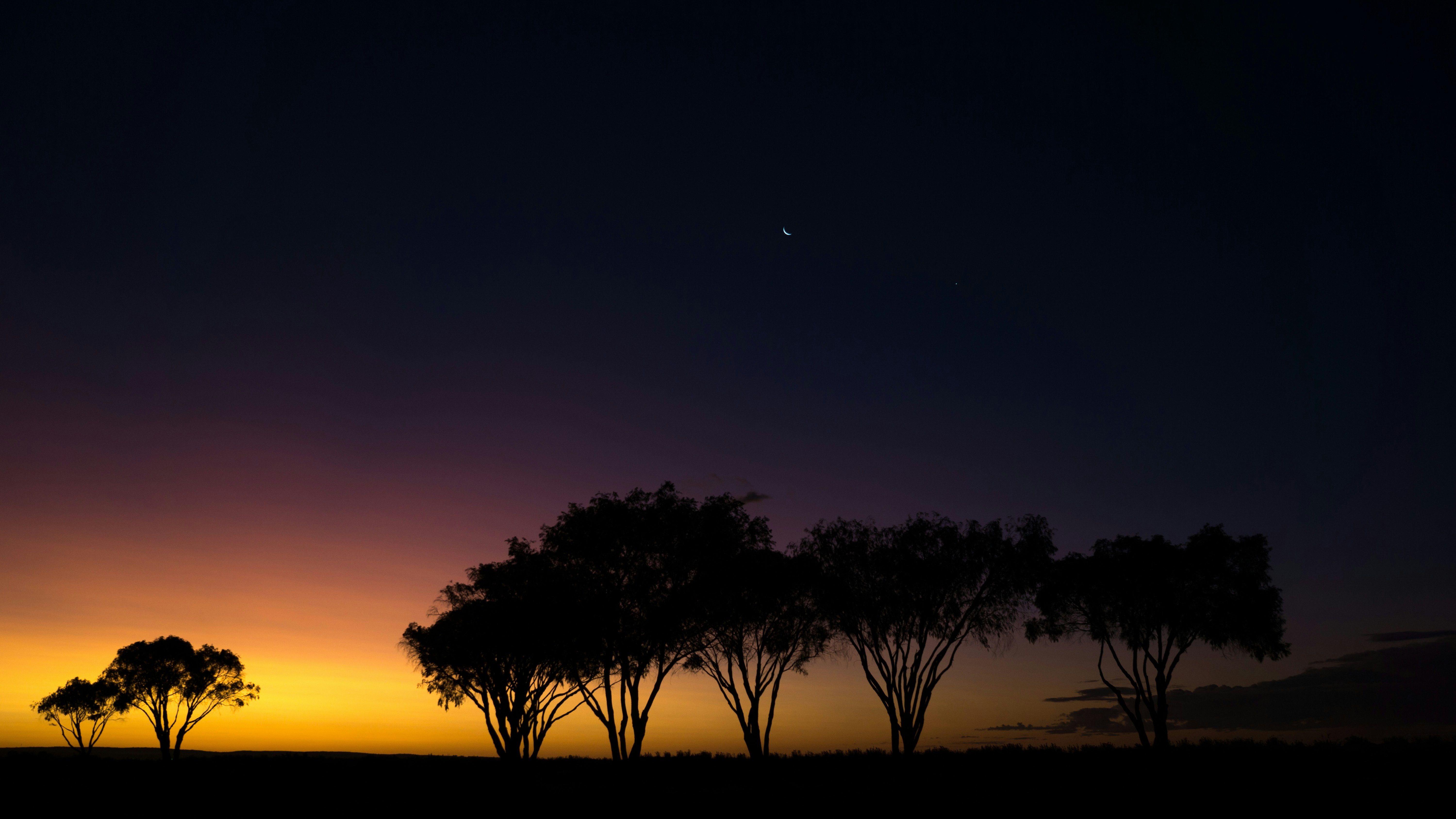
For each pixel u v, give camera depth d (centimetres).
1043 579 4928
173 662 7350
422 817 3300
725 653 5028
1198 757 4284
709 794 3784
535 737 5059
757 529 4672
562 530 4566
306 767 4816
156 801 3550
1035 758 4600
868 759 4991
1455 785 3138
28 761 4697
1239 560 5300
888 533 5016
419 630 5572
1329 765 3750
